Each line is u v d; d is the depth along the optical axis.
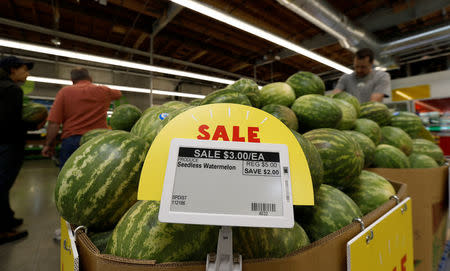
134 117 1.74
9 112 2.44
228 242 0.46
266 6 5.08
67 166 0.84
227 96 1.19
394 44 6.39
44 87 9.89
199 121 0.58
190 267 0.49
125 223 0.71
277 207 0.45
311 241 0.91
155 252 0.63
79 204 0.80
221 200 0.45
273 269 0.51
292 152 0.55
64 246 0.78
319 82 1.92
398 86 8.16
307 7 4.45
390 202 0.92
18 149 2.63
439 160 2.16
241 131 0.57
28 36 7.12
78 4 5.39
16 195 4.53
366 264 0.70
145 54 7.41
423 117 6.99
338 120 1.56
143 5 5.15
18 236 2.75
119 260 0.51
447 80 7.23
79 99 2.51
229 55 7.84
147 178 0.52
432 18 5.89
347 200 0.98
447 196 1.91
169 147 0.52
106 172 0.81
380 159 1.68
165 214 0.43
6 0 5.20
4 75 2.53
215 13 4.22
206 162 0.48
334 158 1.12
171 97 11.52
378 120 2.17
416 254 1.55
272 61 8.07
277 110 1.39
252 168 0.48
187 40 6.93
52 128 2.49
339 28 5.29
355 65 3.12
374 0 5.12
